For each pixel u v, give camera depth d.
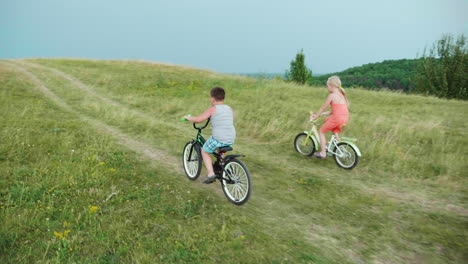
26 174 5.16
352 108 12.86
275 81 21.08
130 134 8.60
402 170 6.27
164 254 3.26
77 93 15.20
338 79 6.24
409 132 8.66
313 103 13.53
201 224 3.95
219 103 4.58
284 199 4.93
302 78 32.59
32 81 17.61
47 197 4.34
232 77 22.92
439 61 21.94
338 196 5.10
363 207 4.72
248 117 10.77
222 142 4.50
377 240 3.82
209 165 4.74
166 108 12.23
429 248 3.67
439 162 6.51
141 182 5.22
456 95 21.33
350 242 3.76
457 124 10.18
